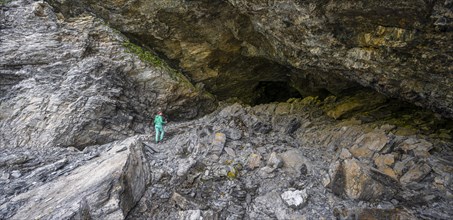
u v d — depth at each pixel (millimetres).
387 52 7004
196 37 12391
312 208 6414
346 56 8203
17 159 8102
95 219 5492
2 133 9234
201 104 15047
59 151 9180
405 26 5898
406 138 8414
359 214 5727
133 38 12977
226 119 12500
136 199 6750
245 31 11305
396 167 7375
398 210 5695
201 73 14859
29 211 5547
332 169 7289
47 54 10852
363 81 9266
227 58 14078
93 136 10375
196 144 9656
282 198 6617
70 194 5930
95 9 11828
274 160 8195
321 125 11680
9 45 10328
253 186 7496
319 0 6617
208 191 7395
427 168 7008
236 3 8648
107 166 6742
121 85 12062
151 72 12836
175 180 7789
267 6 7902
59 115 9953
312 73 13328
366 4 5938
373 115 11328
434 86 7145
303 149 9664
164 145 10156
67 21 11781
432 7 4988
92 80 11156
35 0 11633
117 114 11359
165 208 6727
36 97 10000
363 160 8023
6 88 10008
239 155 9172
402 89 8141
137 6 10953
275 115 13109
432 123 9703
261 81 17688
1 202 6102
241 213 6531
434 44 5824
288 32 8719
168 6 10484
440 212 5844
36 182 7039
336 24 7285
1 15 10688
